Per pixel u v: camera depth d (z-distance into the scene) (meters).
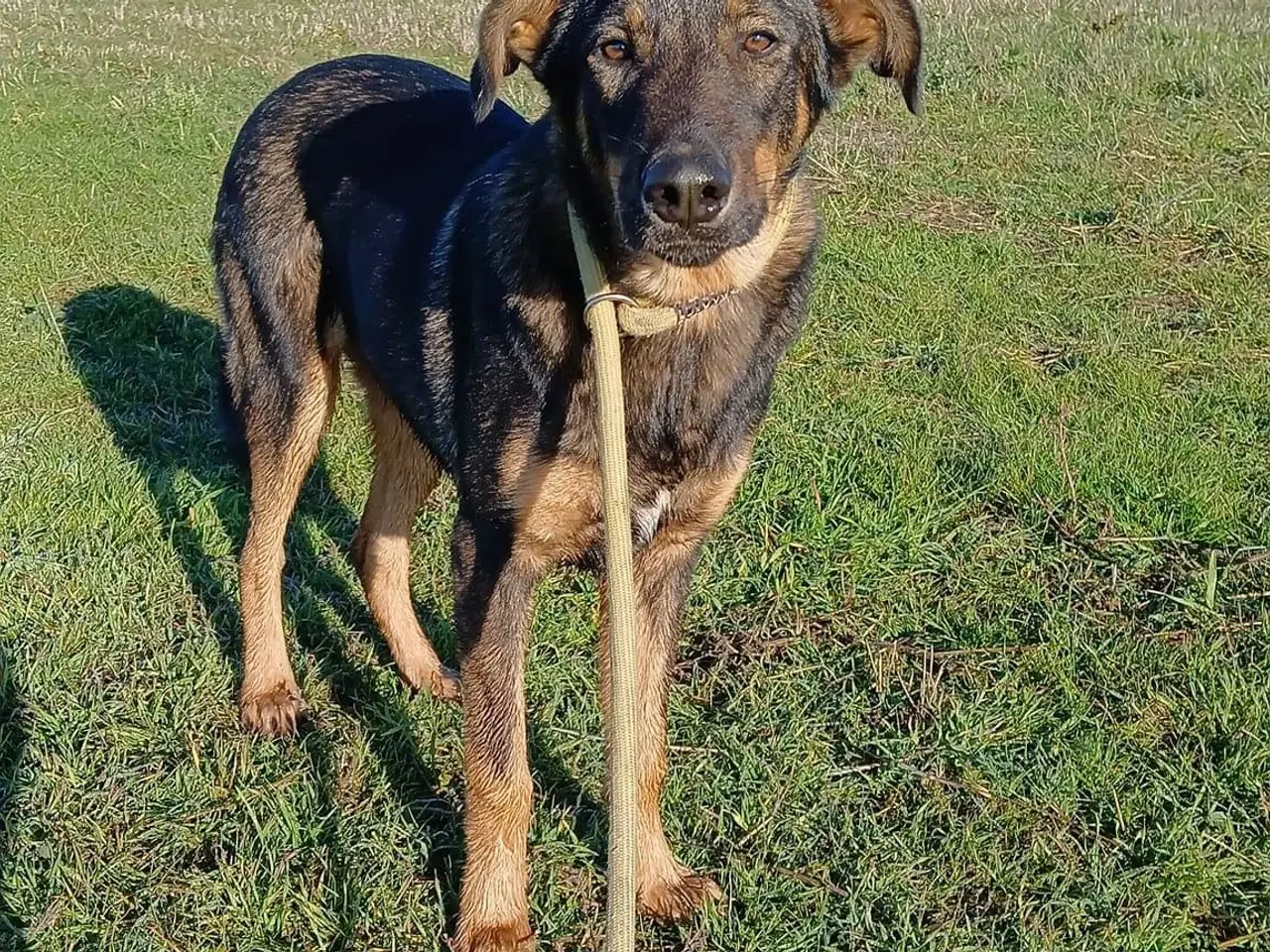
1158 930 1.12
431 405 1.23
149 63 4.06
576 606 1.56
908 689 1.42
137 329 2.28
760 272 1.09
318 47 4.29
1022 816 1.25
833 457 1.83
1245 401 1.99
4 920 1.12
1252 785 1.26
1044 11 4.45
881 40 1.13
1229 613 1.53
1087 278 2.47
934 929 1.14
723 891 1.19
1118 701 1.39
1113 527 1.68
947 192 2.91
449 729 1.38
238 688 1.44
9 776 1.29
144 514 1.71
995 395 2.01
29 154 3.12
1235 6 4.49
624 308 1.04
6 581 1.56
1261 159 3.05
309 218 1.43
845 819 1.25
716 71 0.99
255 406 1.46
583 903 1.19
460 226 1.19
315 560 1.69
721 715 1.39
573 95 1.06
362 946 1.12
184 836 1.23
